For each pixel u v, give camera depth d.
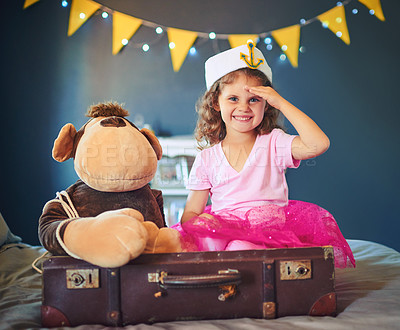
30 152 3.09
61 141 1.02
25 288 1.14
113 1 3.20
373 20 3.26
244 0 3.27
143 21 3.23
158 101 3.26
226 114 1.25
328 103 3.28
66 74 3.15
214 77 1.28
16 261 1.39
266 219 1.05
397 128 3.25
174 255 0.88
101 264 0.81
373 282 1.14
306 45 3.29
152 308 0.87
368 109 3.27
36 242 3.06
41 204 3.09
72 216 0.98
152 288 0.87
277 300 0.89
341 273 1.25
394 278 1.18
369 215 3.26
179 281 0.84
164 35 3.27
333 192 3.28
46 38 3.13
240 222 1.07
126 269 0.87
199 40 3.27
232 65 1.22
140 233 0.81
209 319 0.88
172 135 3.26
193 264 0.88
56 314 0.86
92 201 1.00
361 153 3.27
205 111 1.42
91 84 3.19
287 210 1.14
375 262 1.38
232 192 1.27
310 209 1.13
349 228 3.27
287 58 3.27
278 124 1.43
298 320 0.85
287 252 0.90
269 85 1.32
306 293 0.90
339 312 0.92
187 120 3.26
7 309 0.94
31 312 0.94
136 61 3.24
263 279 0.89
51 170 3.10
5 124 3.07
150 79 3.25
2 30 3.08
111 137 0.98
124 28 3.19
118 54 3.22
